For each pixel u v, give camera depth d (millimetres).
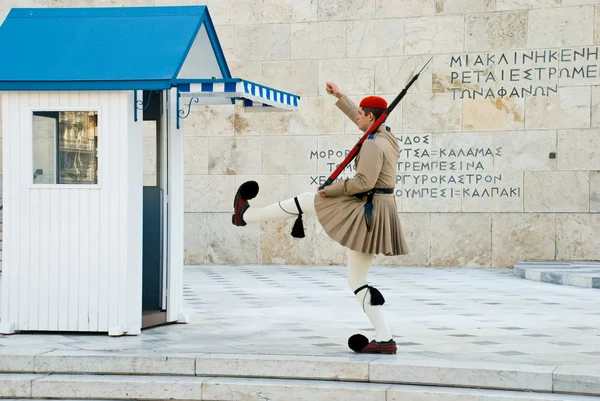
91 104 7969
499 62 15961
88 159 8023
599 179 15516
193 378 6785
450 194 16125
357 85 16609
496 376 6352
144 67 7777
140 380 6715
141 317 8281
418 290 12367
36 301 8109
